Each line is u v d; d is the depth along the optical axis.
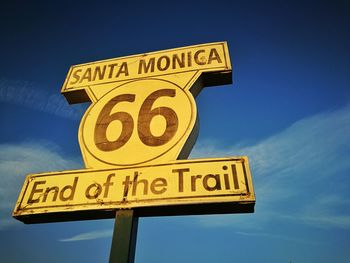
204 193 1.33
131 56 2.07
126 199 1.39
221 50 1.95
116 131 1.70
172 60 1.96
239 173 1.37
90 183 1.48
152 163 1.50
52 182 1.53
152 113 1.72
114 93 1.89
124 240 1.29
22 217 1.47
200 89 1.95
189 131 1.59
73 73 2.10
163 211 1.39
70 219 1.49
